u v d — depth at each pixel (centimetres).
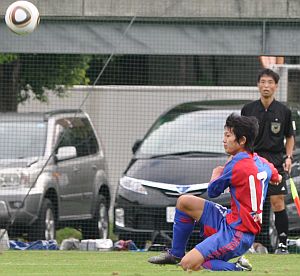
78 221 5775
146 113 7175
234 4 5278
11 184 5203
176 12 5294
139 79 7150
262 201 3016
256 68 7562
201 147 5269
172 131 5350
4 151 5506
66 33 5356
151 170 5075
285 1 5250
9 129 5553
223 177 3002
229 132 3056
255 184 2984
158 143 5297
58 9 5338
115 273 3109
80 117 5909
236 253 2995
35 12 4703
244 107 4597
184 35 5312
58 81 6888
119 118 7206
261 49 5284
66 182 5531
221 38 5303
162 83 7450
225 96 7288
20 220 5181
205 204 3058
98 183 5872
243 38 5291
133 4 5309
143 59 7188
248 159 3009
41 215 5250
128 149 7138
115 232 5072
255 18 5262
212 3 5284
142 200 4997
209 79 7669
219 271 2981
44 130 5559
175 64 7475
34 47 5366
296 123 5297
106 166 6053
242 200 2992
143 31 5325
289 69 6488
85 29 5350
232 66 7612
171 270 3122
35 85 6831
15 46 5372
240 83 7612
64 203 5506
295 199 3450
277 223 4559
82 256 4291
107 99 7212
